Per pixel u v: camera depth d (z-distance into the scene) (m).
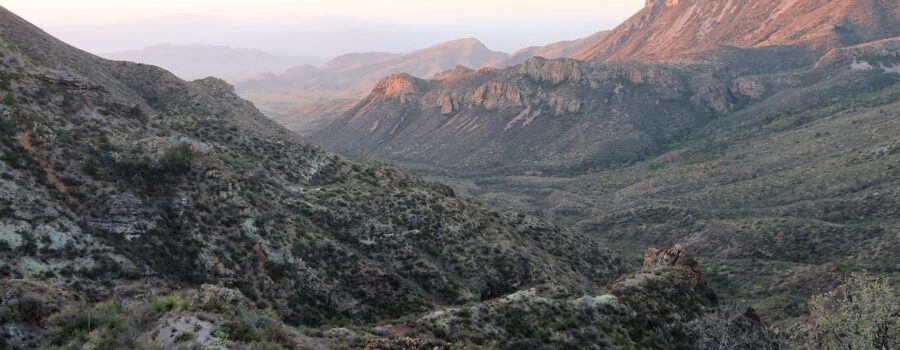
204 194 46.72
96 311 21.27
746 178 151.75
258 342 20.30
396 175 71.44
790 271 80.06
